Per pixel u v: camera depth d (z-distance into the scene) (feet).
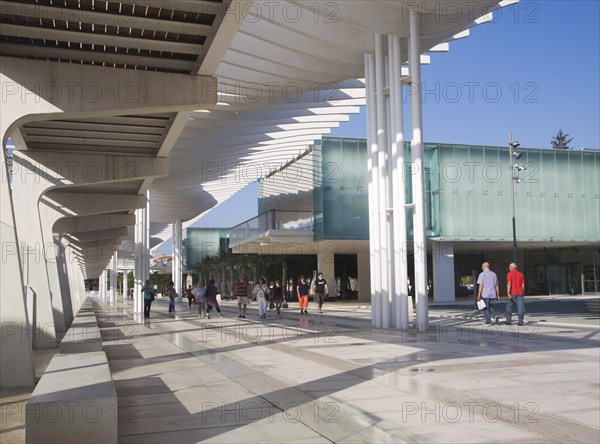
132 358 39.11
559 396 23.85
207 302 84.64
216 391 26.58
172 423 20.72
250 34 56.24
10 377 31.12
